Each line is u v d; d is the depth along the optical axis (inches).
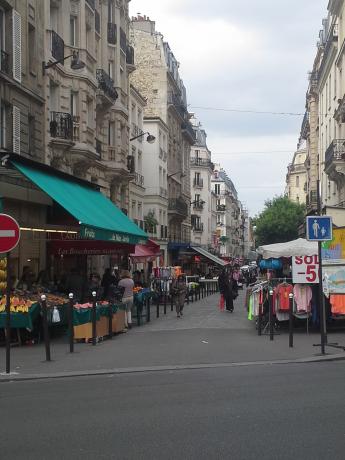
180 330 702.5
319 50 1977.1
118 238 748.0
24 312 546.3
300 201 4020.7
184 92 2655.0
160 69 2188.7
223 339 604.1
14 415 289.9
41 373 417.1
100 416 284.2
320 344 542.9
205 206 3516.2
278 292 645.3
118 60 1346.0
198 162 3511.3
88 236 631.8
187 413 287.1
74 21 1075.9
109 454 221.8
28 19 877.2
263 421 269.0
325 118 1807.3
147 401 318.3
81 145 1059.3
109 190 1348.4
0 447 233.8
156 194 1989.4
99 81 1180.5
